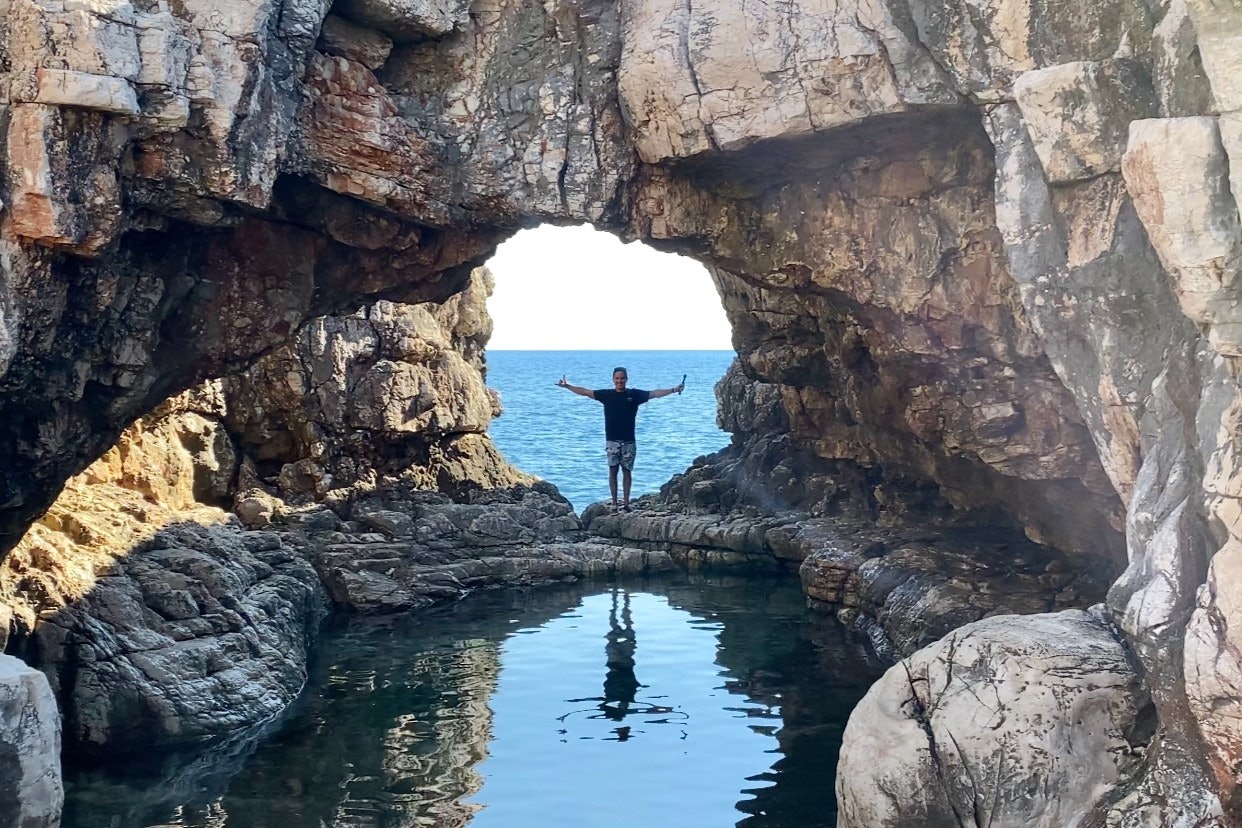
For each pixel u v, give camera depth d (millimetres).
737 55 8969
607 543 17625
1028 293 7957
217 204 8719
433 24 9609
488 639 12773
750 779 8383
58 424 9102
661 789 8203
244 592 11461
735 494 18734
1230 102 5668
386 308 17609
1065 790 6207
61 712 9031
